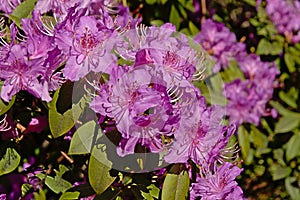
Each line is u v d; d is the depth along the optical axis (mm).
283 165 1258
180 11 1097
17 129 694
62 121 594
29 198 738
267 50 1237
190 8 1117
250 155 1228
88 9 651
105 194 636
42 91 602
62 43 576
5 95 603
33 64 592
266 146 1240
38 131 705
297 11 1257
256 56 1216
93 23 587
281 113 1195
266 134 1252
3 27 704
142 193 634
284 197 1297
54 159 749
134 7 1078
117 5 852
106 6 707
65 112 595
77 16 594
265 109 1228
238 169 655
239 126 1137
